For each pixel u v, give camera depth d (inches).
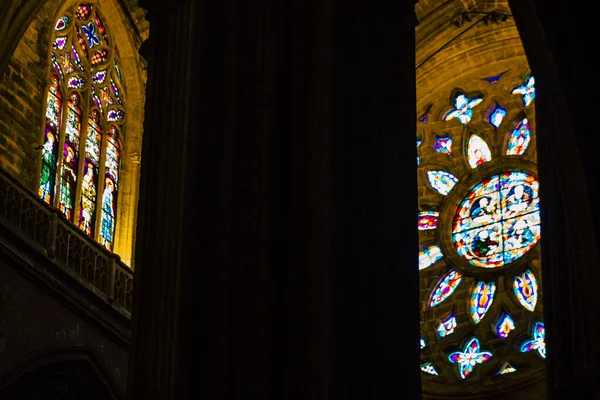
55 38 1208.2
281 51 553.0
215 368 498.9
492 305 1251.2
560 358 620.7
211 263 519.2
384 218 540.4
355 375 502.0
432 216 1343.5
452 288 1288.1
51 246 1015.0
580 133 546.6
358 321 512.1
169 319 528.1
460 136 1362.0
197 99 546.6
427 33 1342.3
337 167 530.3
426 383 1232.2
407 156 561.0
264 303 507.8
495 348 1227.9
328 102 536.7
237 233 523.2
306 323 501.4
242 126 541.6
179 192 556.4
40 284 998.4
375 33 576.4
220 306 508.7
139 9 1302.9
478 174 1327.5
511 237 1282.0
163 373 519.5
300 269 511.5
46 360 994.1
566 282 628.4
